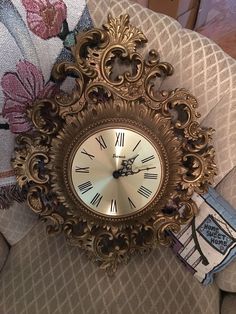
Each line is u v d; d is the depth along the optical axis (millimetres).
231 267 603
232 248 582
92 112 546
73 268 616
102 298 589
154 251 640
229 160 581
